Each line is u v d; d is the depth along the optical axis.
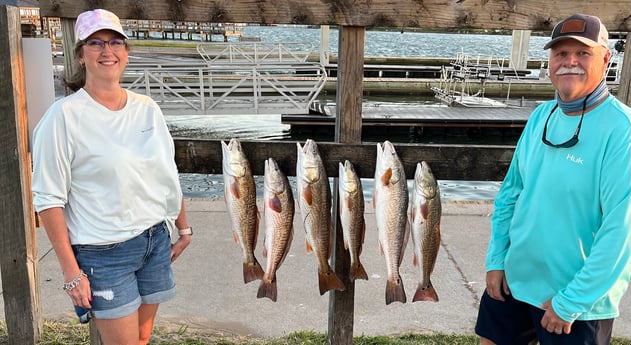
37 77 2.79
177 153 2.82
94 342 2.97
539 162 2.21
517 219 2.29
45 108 2.82
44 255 4.53
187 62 14.72
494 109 16.14
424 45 48.34
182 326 3.53
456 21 2.69
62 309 3.69
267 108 13.66
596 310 2.05
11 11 2.63
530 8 2.69
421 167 2.65
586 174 2.03
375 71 25.09
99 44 2.13
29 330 2.96
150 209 2.31
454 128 14.46
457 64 21.91
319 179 2.65
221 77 17.12
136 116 2.27
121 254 2.24
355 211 2.71
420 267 2.72
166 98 13.58
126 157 2.18
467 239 5.07
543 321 2.14
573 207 2.07
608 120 2.01
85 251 2.19
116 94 2.23
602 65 2.05
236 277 4.27
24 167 2.82
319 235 2.70
